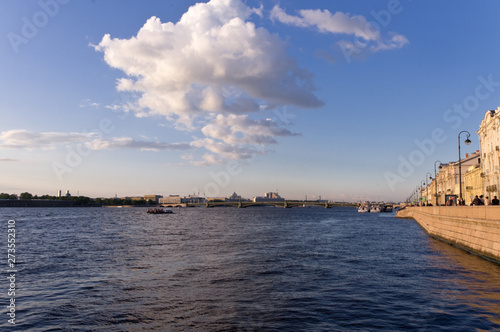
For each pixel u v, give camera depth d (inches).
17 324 626.8
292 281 939.3
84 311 693.9
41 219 4921.3
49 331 594.6
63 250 1622.8
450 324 605.6
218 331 583.8
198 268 1128.2
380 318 641.0
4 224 3735.2
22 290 861.8
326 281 939.3
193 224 3919.8
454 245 1567.4
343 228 3166.8
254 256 1387.8
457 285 872.9
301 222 4365.2
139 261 1278.3
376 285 890.1
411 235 2364.7
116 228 3221.0
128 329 599.2
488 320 623.5
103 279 978.7
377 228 3147.1
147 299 771.4
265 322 625.3
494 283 884.0
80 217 5625.0
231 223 4146.2
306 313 672.4
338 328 594.2
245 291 836.6
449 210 1675.7
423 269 1090.1
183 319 643.5
